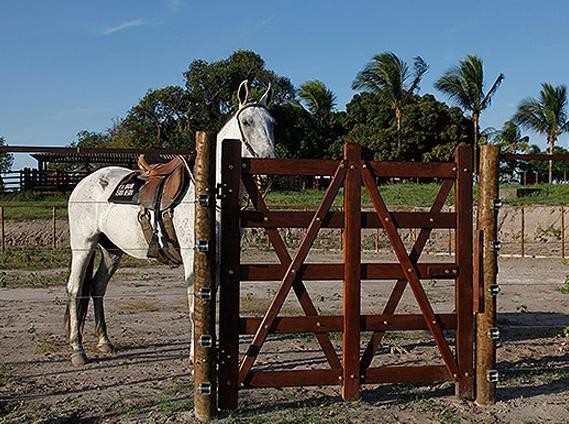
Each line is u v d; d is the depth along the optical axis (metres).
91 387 6.45
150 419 5.45
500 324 9.97
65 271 16.39
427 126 42.62
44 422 5.41
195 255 5.45
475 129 39.81
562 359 7.72
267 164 5.60
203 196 5.41
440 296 12.62
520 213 26.42
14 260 18.00
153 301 11.90
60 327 9.48
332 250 21.19
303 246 5.69
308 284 14.41
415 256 5.96
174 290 13.48
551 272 17.03
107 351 7.91
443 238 23.75
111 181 7.68
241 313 10.46
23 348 8.15
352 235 5.76
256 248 21.22
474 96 38.94
